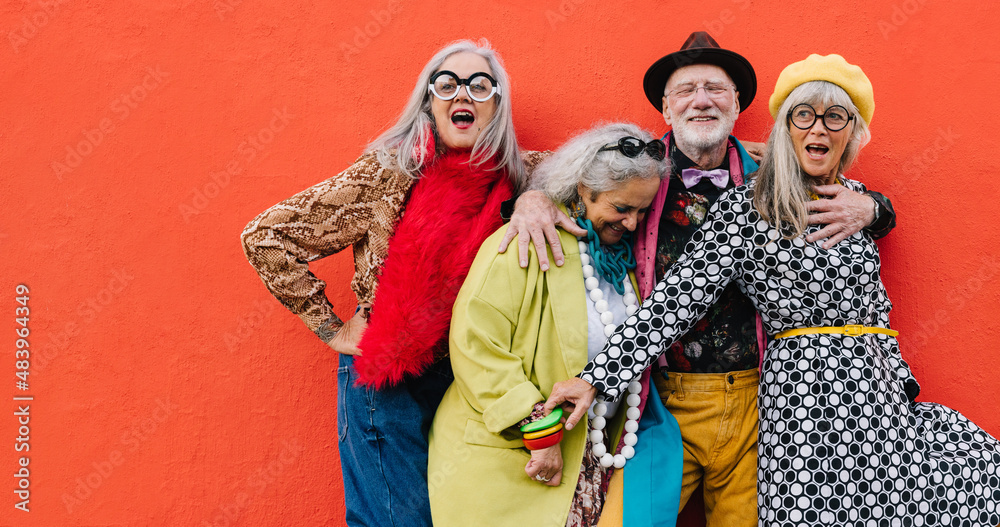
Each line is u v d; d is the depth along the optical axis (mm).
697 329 2014
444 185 2043
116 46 2516
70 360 2477
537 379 1854
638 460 1912
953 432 1962
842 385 1767
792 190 1851
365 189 2061
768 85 2463
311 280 2078
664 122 2469
